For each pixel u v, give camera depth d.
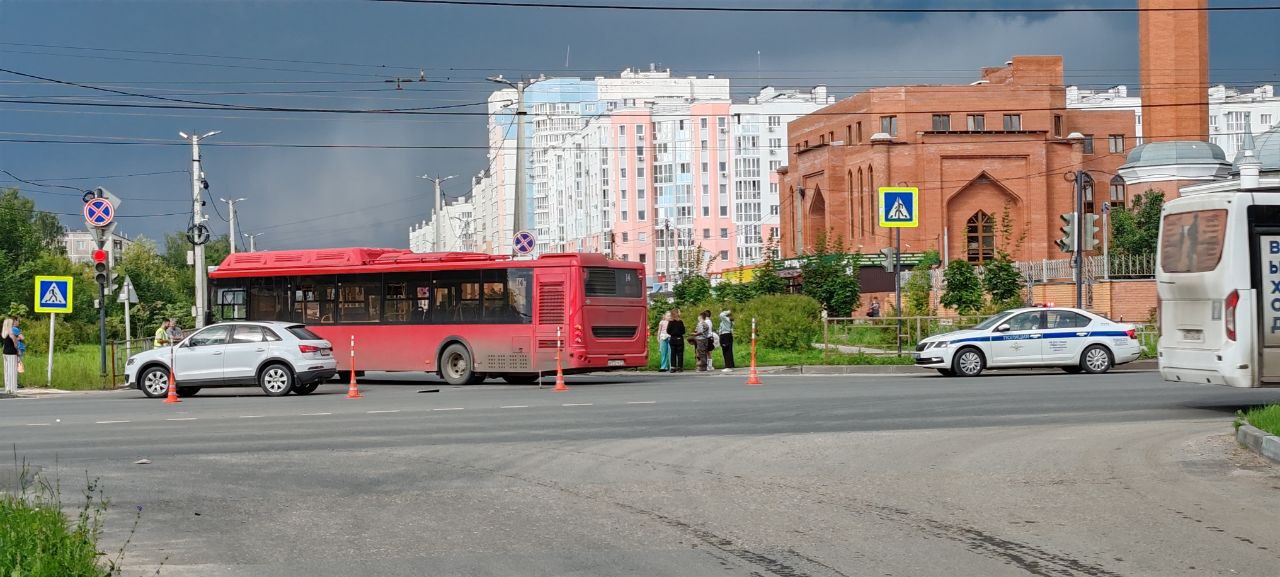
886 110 80.75
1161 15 70.94
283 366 26.84
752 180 143.38
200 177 50.50
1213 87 153.25
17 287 77.75
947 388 24.44
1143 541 8.76
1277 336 17.41
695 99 143.62
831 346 36.91
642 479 12.19
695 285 55.00
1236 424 14.76
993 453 13.75
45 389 33.22
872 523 9.59
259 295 33.56
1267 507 10.09
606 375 34.59
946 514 9.95
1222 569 7.86
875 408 19.98
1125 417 17.83
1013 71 85.81
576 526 9.66
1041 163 78.69
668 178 143.00
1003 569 7.91
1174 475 11.88
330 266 32.53
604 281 29.62
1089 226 40.25
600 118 144.88
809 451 14.21
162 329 35.91
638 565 8.19
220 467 13.76
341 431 17.70
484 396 25.20
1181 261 18.44
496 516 10.20
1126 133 87.25
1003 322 29.38
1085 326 29.38
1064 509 10.11
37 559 7.24
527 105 188.50
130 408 23.81
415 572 8.09
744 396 23.28
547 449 14.87
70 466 14.15
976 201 79.00
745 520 9.80
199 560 8.64
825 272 47.81
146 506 11.05
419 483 12.18
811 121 92.75
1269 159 65.81
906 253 69.62
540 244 186.00
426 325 30.86
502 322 29.81
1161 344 18.97
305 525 9.95
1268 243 17.45
